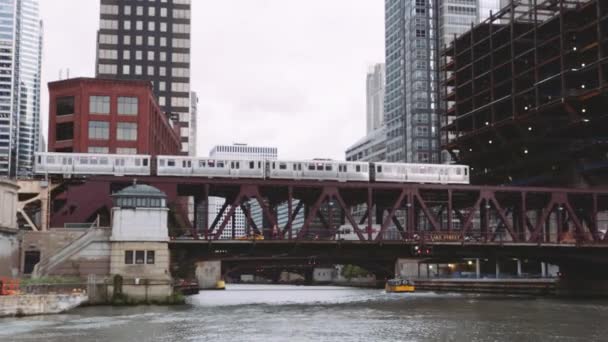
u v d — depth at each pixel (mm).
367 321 64625
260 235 85062
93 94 132625
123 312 68312
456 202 110875
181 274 148250
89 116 132000
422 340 50000
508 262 175125
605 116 136375
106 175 89562
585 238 100375
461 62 180250
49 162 89438
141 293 75562
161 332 52875
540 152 158375
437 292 142250
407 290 146375
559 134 150625
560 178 154750
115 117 132875
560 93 151000
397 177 100062
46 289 69625
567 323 62406
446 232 90938
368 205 88188
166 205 82625
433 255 93438
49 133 133375
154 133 144875
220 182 85688
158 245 77125
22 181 86312
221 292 161250
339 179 96250
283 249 87250
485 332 55250
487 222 92688
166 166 90750
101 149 131750
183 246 82625
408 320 65688
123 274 75812
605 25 140625
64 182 89875
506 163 170625
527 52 151250
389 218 87875
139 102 134000
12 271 74438
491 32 164500
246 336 51750
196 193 97500
